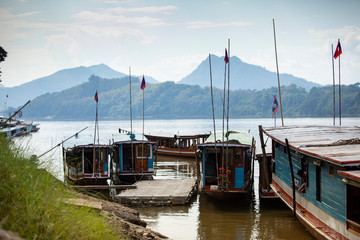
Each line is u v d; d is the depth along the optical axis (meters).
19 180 6.75
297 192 14.60
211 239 14.28
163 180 24.55
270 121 186.12
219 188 19.14
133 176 25.61
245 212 18.27
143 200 19.72
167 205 19.42
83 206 8.77
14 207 6.22
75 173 23.41
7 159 7.05
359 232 9.34
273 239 14.21
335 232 10.76
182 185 22.67
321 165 11.62
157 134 47.84
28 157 7.91
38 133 104.00
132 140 26.38
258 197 21.72
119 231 8.95
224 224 16.22
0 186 6.43
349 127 18.09
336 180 10.62
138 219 12.05
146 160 25.78
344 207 10.12
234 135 31.00
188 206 19.31
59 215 7.00
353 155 10.75
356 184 9.12
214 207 19.17
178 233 14.99
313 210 12.66
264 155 18.33
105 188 21.94
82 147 23.23
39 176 7.32
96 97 24.62
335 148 12.33
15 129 72.38
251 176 23.95
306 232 15.07
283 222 16.48
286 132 17.84
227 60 20.45
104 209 11.16
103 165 23.44
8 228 5.96
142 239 9.62
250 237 14.48
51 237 6.30
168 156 42.84
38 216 6.45
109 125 171.25
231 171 20.08
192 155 40.97
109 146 23.52
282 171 17.14
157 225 16.09
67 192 9.00
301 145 13.44
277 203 19.95
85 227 7.38
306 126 19.72
